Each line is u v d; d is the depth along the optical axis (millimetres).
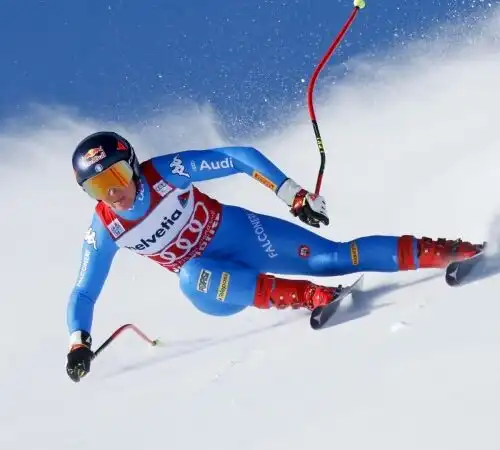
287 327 18172
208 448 14555
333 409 13977
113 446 16031
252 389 15977
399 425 12742
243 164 17281
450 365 13547
